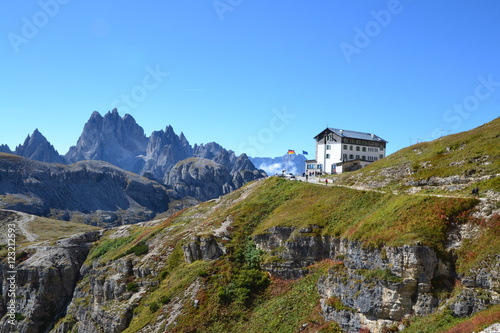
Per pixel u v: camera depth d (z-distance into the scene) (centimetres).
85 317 11150
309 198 9944
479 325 4353
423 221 5941
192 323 7325
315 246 7738
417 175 8938
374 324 5603
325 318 6309
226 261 8644
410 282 5391
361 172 11406
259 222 9844
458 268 5250
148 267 10306
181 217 14425
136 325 8194
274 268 7981
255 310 7394
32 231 19325
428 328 4925
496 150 8388
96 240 16800
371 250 6038
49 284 13925
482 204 5800
